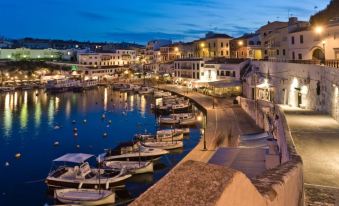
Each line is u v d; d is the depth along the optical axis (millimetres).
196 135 62125
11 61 178000
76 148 56812
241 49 116438
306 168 15672
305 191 12203
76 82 145625
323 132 25000
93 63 196250
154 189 3352
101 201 32969
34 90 140750
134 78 163500
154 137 56875
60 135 66188
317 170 15328
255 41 110938
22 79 161250
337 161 16969
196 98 96312
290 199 7520
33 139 62969
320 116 34031
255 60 86625
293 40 66125
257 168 27297
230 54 124938
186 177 3559
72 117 84812
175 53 161625
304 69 46094
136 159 46031
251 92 79438
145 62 189500
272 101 60719
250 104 66750
